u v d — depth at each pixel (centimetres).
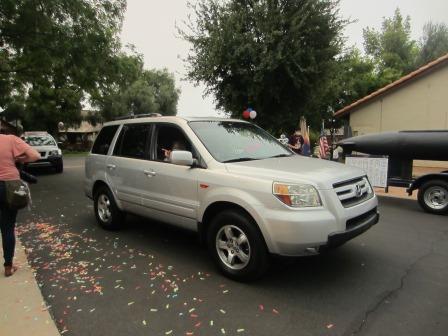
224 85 1455
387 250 513
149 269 447
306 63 1357
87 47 1316
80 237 579
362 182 430
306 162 451
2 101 1825
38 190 1065
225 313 341
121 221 607
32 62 1427
